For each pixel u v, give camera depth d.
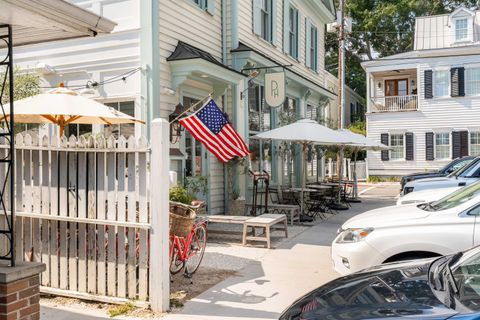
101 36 9.72
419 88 27.53
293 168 16.55
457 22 27.66
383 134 28.47
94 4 9.76
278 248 8.43
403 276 3.30
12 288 3.87
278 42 15.24
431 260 3.74
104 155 5.29
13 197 4.02
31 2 3.65
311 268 6.98
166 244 5.10
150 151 5.04
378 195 20.48
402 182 15.08
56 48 10.17
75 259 5.47
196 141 11.18
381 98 29.58
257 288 5.96
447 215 5.07
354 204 16.45
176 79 9.83
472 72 26.48
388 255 5.03
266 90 11.99
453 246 4.84
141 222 5.13
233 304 5.33
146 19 9.27
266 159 13.99
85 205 5.39
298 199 12.98
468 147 26.42
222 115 9.53
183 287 5.98
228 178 12.07
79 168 5.42
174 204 6.30
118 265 5.27
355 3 40.53
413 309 2.61
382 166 28.70
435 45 28.02
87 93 9.16
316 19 19.56
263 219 8.71
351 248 5.23
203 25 11.29
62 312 5.07
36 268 4.07
